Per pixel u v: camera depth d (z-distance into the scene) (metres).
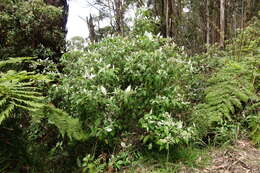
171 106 2.40
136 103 2.37
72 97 2.20
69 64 2.83
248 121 2.68
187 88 3.07
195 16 11.22
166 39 2.79
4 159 2.02
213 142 2.47
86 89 2.28
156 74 2.32
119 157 2.20
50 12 4.46
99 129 2.19
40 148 2.52
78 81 2.40
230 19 9.04
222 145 2.36
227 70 3.30
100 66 2.45
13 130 2.23
